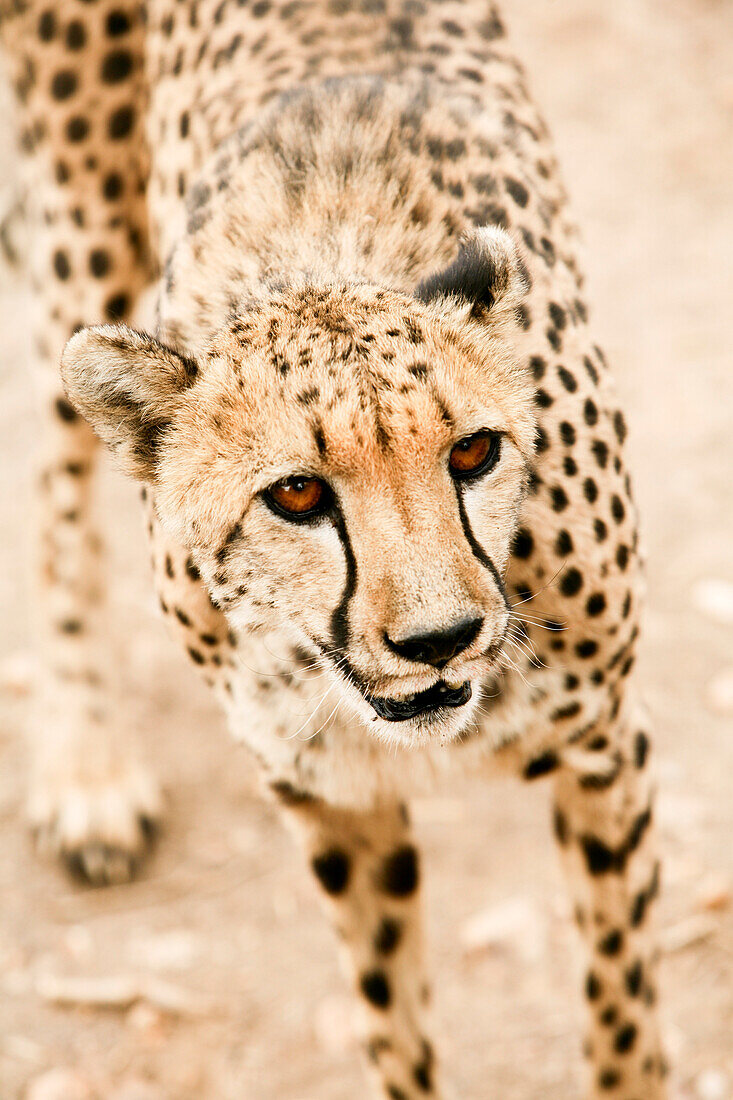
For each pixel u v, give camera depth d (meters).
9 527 10.63
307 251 4.91
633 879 5.70
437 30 6.37
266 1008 7.21
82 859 7.96
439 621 4.13
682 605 9.23
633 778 5.60
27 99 7.68
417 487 4.16
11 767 8.77
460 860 7.83
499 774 5.54
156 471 4.63
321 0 6.43
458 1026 6.96
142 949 7.56
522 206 5.39
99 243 7.54
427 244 4.95
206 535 4.53
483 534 4.42
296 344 4.29
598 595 5.11
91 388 4.51
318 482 4.25
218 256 5.06
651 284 12.48
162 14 7.05
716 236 13.06
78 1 7.17
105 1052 7.04
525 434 4.52
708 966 7.02
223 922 7.71
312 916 7.72
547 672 5.15
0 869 8.12
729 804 7.87
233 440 4.34
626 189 13.91
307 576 4.40
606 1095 5.98
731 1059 6.56
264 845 8.17
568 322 5.27
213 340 4.58
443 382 4.18
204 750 8.79
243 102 6.01
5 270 8.80
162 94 6.87
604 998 5.84
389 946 5.95
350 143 5.12
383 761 5.32
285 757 5.36
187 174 6.30
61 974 7.45
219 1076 6.89
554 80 15.77
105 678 8.45
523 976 7.19
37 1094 6.80
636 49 16.16
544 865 7.76
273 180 5.12
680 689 8.65
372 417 4.08
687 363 11.43
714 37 16.27
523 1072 6.71
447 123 5.39
